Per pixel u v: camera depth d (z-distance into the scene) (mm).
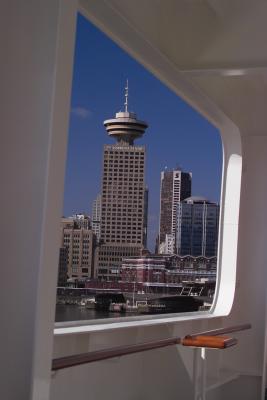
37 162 3154
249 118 7785
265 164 8047
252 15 5570
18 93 3195
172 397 6445
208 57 5688
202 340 5797
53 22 3182
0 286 3146
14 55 3211
